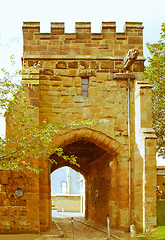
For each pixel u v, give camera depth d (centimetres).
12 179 1652
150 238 1462
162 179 3025
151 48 2731
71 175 7225
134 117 1859
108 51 1911
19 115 1697
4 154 1304
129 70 1888
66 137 1814
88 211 2877
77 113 1847
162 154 2727
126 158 1831
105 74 1888
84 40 1912
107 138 1838
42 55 1880
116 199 1850
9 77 1317
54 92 1852
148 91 1784
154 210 1648
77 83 1870
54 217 3494
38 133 1389
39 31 1898
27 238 1505
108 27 1928
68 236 1692
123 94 1878
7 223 1620
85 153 2567
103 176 2173
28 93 1758
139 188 1733
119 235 1648
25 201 1644
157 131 2691
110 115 1856
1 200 1633
